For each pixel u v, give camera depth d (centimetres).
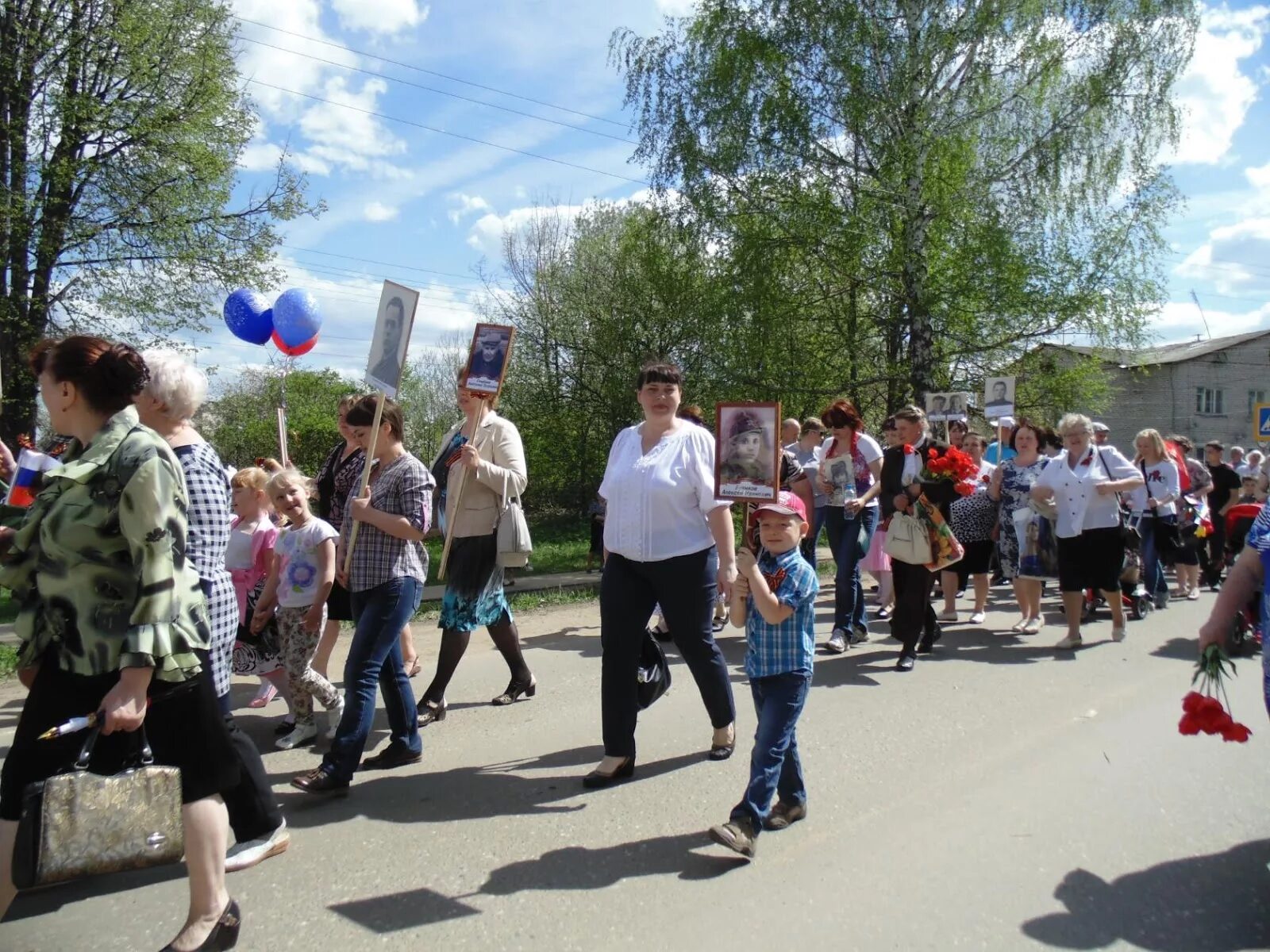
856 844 382
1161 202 1844
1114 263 1816
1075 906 332
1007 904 333
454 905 338
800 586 375
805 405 1950
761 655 382
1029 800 425
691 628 459
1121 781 445
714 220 1875
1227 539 721
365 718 439
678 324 2272
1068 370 1884
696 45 1947
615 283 2442
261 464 678
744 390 1919
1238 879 351
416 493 445
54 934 321
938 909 330
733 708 480
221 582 343
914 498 661
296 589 506
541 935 317
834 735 520
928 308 1736
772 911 330
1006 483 833
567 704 593
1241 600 331
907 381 1930
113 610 270
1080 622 816
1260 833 390
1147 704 573
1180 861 366
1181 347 4194
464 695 617
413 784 457
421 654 748
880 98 1753
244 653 530
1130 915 326
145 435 272
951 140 1730
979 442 1029
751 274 1825
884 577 886
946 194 1680
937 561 657
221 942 298
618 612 453
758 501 383
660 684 491
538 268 2580
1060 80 1833
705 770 468
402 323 455
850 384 1930
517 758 493
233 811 348
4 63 1391
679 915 329
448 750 507
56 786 267
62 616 270
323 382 3444
